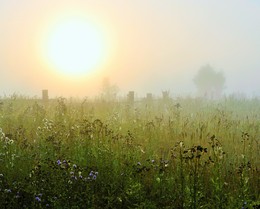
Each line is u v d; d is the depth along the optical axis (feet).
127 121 36.47
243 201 16.07
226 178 20.12
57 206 15.49
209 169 20.33
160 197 17.43
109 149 23.02
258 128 32.81
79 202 15.94
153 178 19.89
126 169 20.01
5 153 21.31
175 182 18.63
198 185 17.74
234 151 25.62
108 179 19.08
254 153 25.20
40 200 15.66
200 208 16.12
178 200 16.98
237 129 33.47
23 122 33.94
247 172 20.44
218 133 30.89
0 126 31.91
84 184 17.35
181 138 29.17
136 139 28.68
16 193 16.62
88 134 25.86
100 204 16.87
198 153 17.65
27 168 19.95
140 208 16.15
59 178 17.31
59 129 29.43
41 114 37.11
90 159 21.21
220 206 15.99
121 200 16.63
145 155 24.21
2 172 19.38
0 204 15.49
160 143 28.45
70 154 23.15
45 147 23.66
